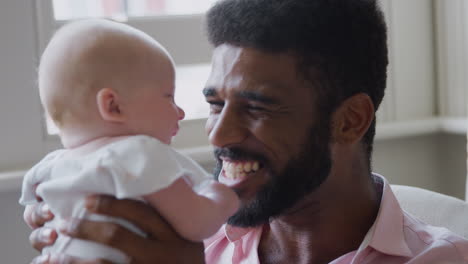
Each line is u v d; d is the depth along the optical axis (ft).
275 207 3.43
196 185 3.04
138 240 2.92
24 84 5.27
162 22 5.64
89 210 2.85
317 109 3.42
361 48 3.50
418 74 6.51
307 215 3.60
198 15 5.77
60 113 3.03
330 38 3.38
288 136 3.37
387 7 6.30
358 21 3.49
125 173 2.75
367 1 3.57
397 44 6.38
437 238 3.65
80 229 2.91
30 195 3.23
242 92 3.32
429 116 6.59
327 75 3.40
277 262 3.80
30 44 5.26
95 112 2.98
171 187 2.85
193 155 5.47
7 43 5.19
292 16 3.30
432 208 4.17
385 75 3.75
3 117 5.23
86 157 2.92
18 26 5.21
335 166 3.54
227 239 4.12
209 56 5.83
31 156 5.33
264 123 3.34
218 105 3.48
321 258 3.66
